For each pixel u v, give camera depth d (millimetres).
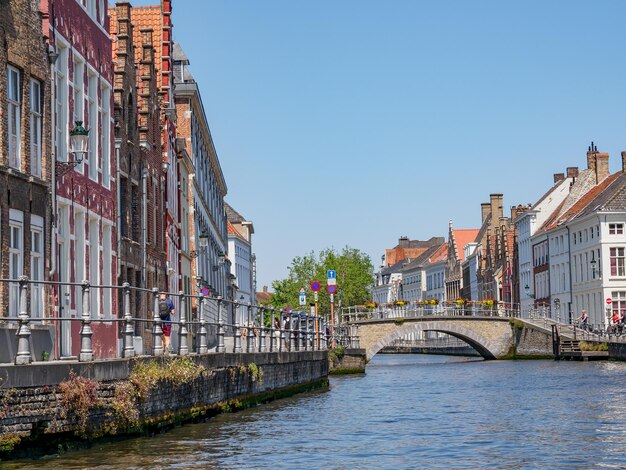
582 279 91188
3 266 20516
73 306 25453
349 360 59125
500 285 124062
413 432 23719
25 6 22156
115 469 16531
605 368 56625
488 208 140625
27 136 22203
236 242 109188
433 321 79875
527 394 36406
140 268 34344
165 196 40625
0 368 15594
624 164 91875
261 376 31172
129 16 32688
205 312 25859
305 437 22469
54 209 23609
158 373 20656
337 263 134250
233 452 19516
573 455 19453
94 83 28016
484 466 18156
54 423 16875
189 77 52156
